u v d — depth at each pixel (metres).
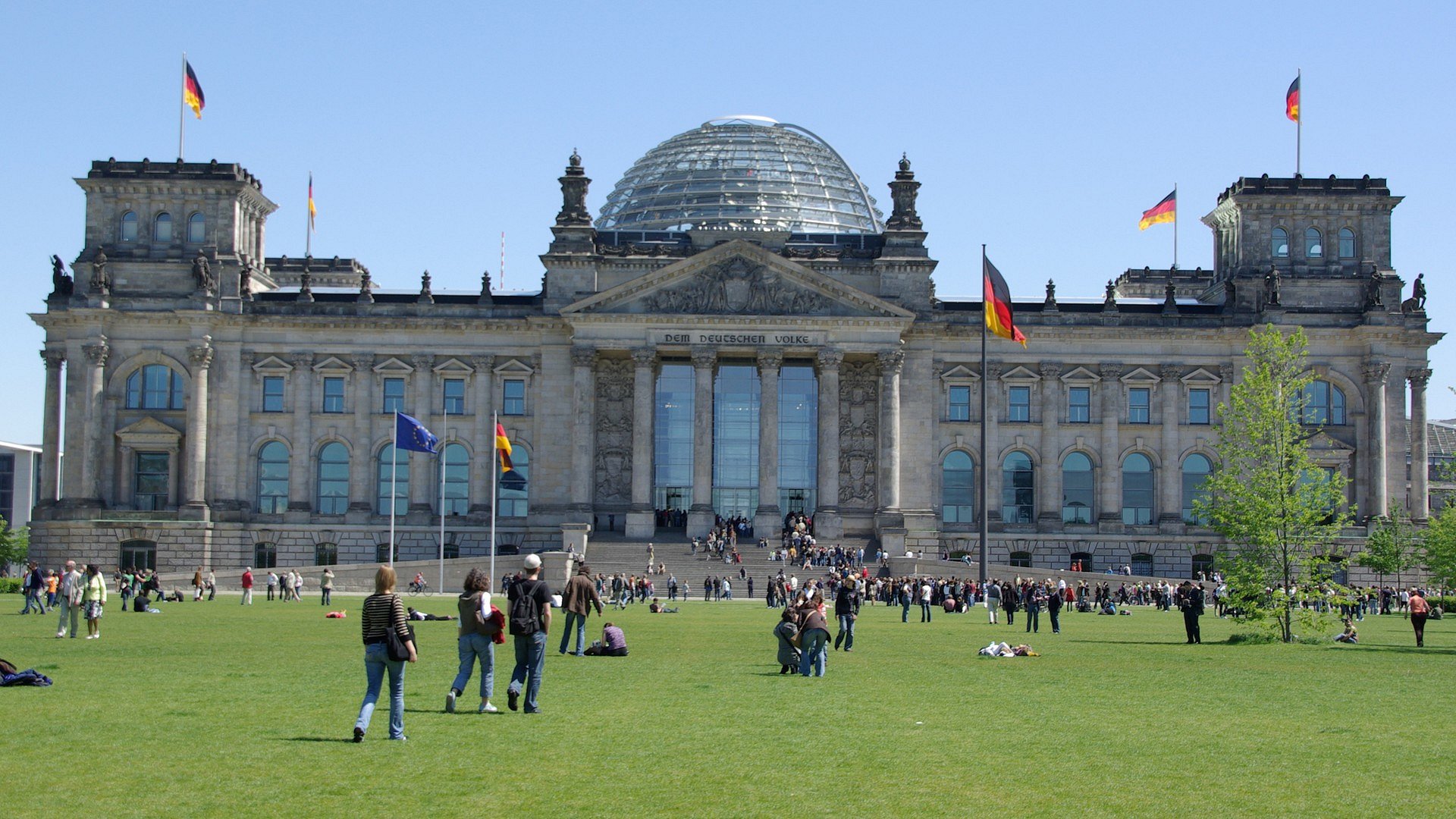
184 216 178.25
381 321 177.00
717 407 179.88
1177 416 177.75
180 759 36.34
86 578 79.88
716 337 170.75
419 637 79.62
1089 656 71.62
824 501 170.50
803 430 180.12
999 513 178.00
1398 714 47.69
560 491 175.12
